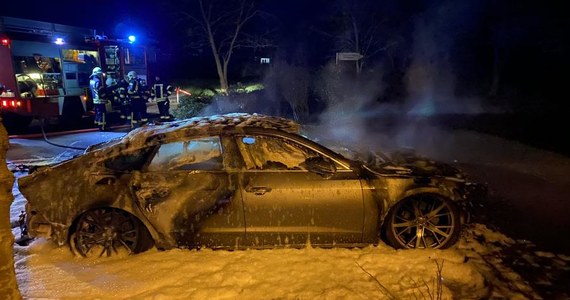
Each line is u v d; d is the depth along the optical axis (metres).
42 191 4.22
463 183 4.33
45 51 12.55
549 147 9.23
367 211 4.16
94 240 4.25
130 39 15.14
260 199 4.12
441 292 3.52
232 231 4.18
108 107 13.40
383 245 4.35
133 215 4.23
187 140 4.32
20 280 3.81
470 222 4.83
